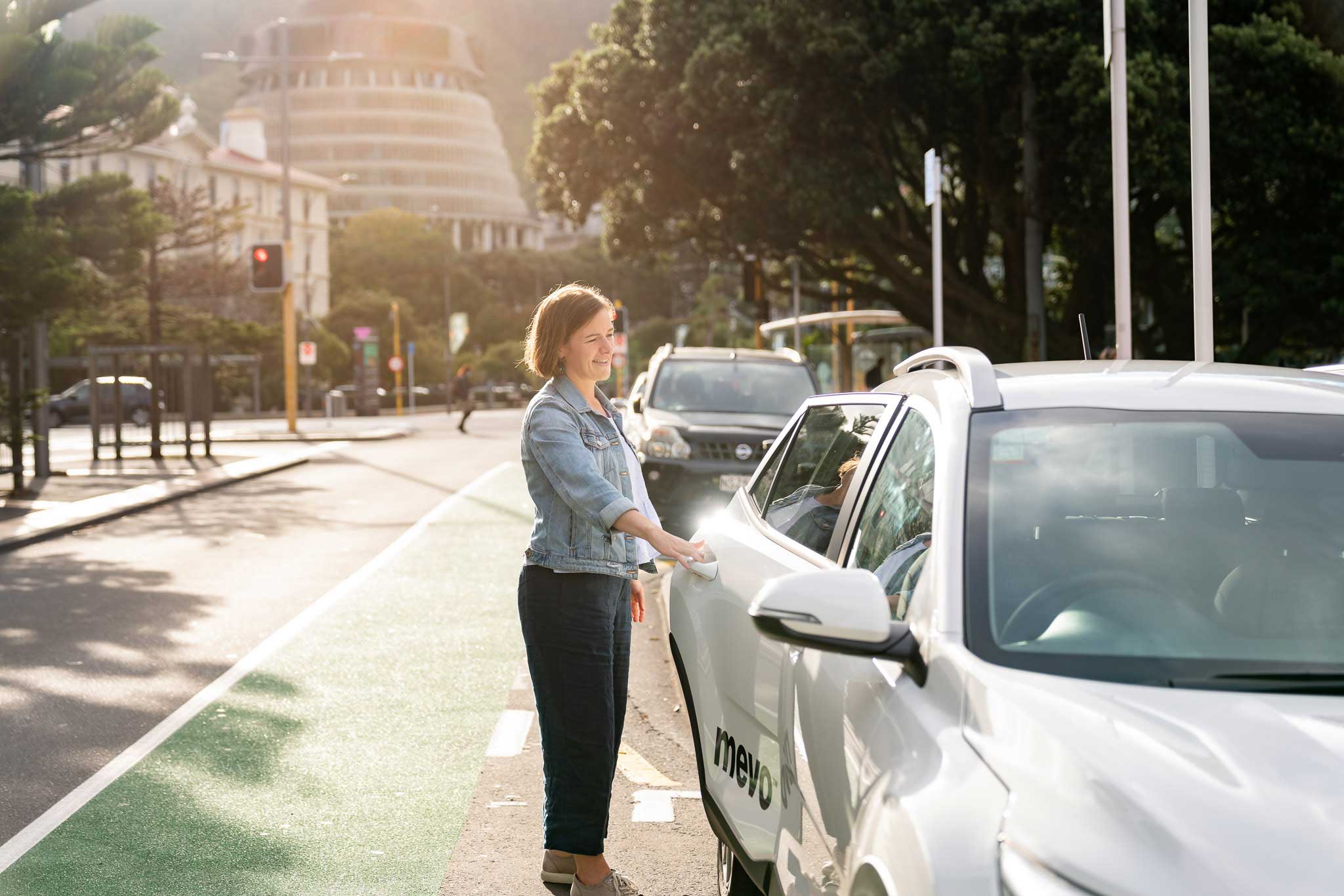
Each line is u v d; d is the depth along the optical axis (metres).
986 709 2.28
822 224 25.03
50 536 14.26
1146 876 1.83
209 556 12.84
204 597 10.41
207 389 27.78
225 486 20.83
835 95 24.09
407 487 20.44
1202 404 3.06
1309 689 2.36
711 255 31.62
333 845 4.80
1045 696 2.26
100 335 34.66
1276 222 22.50
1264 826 1.89
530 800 5.36
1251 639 2.54
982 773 2.14
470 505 17.66
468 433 39.88
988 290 28.14
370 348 59.25
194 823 5.05
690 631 4.22
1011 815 2.02
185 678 7.57
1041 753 2.10
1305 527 2.76
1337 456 2.91
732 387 14.57
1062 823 1.95
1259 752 2.06
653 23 27.14
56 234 18.66
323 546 13.58
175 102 20.89
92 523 15.46
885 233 26.19
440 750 6.10
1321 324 22.52
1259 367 3.46
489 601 10.22
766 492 4.37
